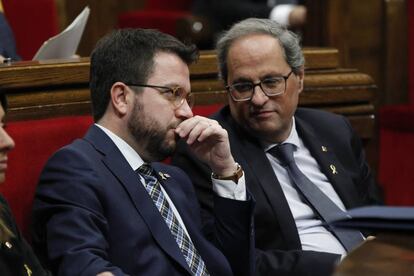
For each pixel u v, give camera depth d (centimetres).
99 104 646
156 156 652
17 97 727
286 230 745
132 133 641
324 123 830
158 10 1823
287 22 1620
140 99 635
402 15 1353
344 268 441
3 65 745
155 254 625
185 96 647
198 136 658
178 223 651
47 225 605
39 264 588
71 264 577
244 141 773
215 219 680
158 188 656
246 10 1706
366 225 459
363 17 1330
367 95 953
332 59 951
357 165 827
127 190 629
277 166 780
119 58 636
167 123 639
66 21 1525
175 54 644
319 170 802
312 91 923
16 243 574
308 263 709
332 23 1306
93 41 1591
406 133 1296
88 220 598
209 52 877
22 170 679
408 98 1372
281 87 754
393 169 1319
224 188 677
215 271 663
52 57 847
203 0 1753
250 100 754
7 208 598
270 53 748
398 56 1359
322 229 764
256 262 712
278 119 759
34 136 690
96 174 620
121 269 611
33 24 1203
